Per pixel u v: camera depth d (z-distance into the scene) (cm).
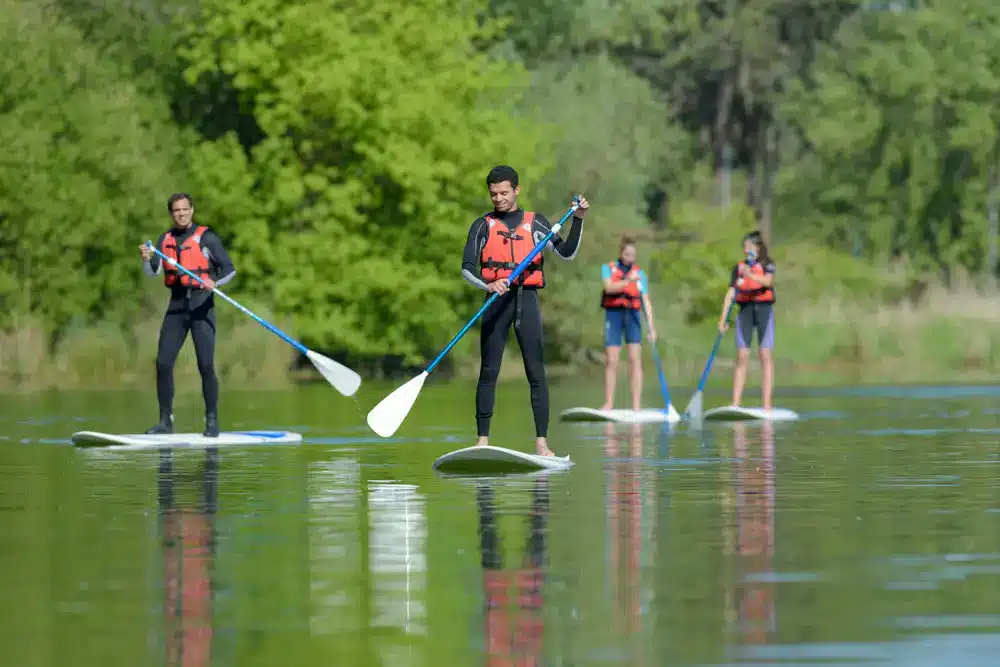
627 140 11806
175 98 9188
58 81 8156
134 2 9219
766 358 4506
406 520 2100
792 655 1273
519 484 2577
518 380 7631
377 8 8775
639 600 1508
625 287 4559
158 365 3616
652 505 2264
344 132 8600
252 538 1931
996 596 1516
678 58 14638
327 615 1443
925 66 12800
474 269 2867
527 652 1290
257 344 7488
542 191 9631
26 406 5178
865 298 11338
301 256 8481
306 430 3988
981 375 7688
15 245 7894
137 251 8306
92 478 2709
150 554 1806
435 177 8712
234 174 8469
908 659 1257
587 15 13075
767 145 15388
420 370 9006
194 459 3108
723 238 11019
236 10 8519
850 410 4853
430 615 1442
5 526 2055
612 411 4512
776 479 2652
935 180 12938
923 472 2773
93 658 1273
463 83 8975
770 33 15075
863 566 1698
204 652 1295
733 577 1633
